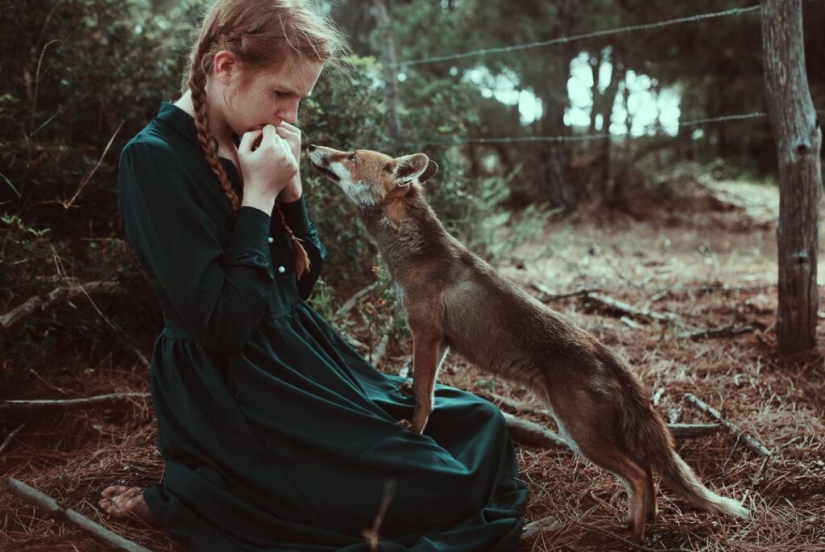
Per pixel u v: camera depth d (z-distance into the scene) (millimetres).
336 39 2408
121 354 4453
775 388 4113
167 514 2211
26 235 4203
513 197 13555
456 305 3115
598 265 8133
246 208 2238
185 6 6293
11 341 3754
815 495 2980
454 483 2375
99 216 4887
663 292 6535
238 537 2189
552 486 3092
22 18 4805
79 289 3953
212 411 2297
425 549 2176
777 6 4406
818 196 4477
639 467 2756
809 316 4520
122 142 4988
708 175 15070
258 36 2152
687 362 4559
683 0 14336
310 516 2254
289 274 2590
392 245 3332
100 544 2307
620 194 14125
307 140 5023
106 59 5070
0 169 4320
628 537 2701
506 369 3037
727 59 15656
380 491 2271
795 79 4438
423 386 2943
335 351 2701
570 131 14211
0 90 4730
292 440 2273
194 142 2291
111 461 3107
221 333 2121
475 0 14492
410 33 13867
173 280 2082
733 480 3174
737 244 9734
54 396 3777
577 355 2846
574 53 13617
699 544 2668
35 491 2402
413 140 6742
